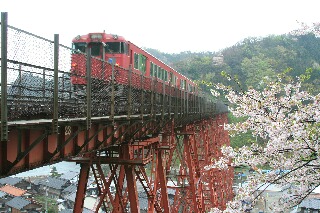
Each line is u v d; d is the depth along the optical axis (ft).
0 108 16.33
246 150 27.43
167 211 48.83
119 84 32.12
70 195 196.85
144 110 40.22
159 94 47.01
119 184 41.42
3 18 15.69
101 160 38.45
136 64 62.49
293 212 134.31
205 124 105.91
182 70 388.98
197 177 74.84
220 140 148.36
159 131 50.75
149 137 48.55
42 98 20.86
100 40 57.06
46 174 268.41
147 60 68.39
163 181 49.01
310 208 129.49
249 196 25.82
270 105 27.22
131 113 34.91
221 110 165.48
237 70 357.00
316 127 24.04
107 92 30.19
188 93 71.72
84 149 27.76
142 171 43.62
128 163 37.50
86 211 152.87
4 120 15.20
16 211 174.60
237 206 26.04
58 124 18.97
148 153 41.09
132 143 40.45
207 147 99.19
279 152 25.12
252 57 373.40
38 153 21.36
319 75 135.54
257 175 26.81
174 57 639.35
